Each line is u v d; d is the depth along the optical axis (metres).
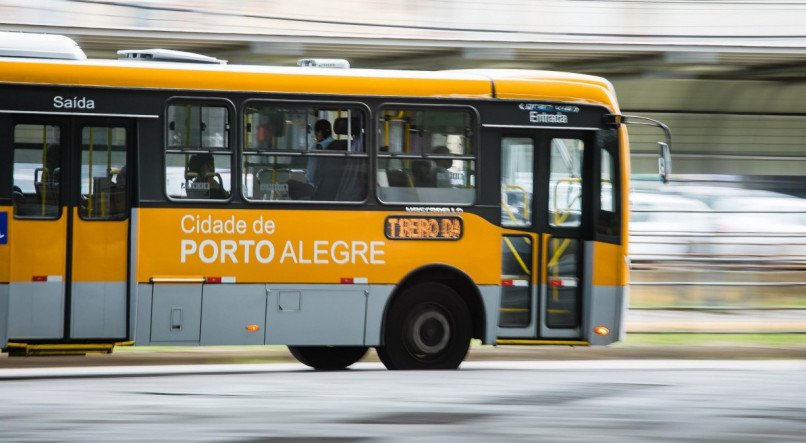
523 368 25.34
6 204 21.36
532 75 24.17
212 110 22.34
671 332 31.47
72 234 21.62
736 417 9.29
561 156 24.14
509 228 23.75
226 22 41.66
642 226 32.72
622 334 24.36
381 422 9.03
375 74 23.27
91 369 25.33
